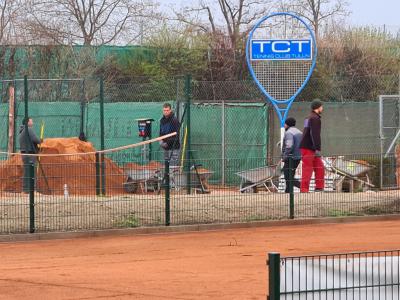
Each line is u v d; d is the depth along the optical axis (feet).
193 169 92.32
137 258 61.36
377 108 112.06
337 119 112.06
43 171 88.63
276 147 109.19
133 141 106.73
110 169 91.04
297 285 26.27
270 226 79.15
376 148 111.24
